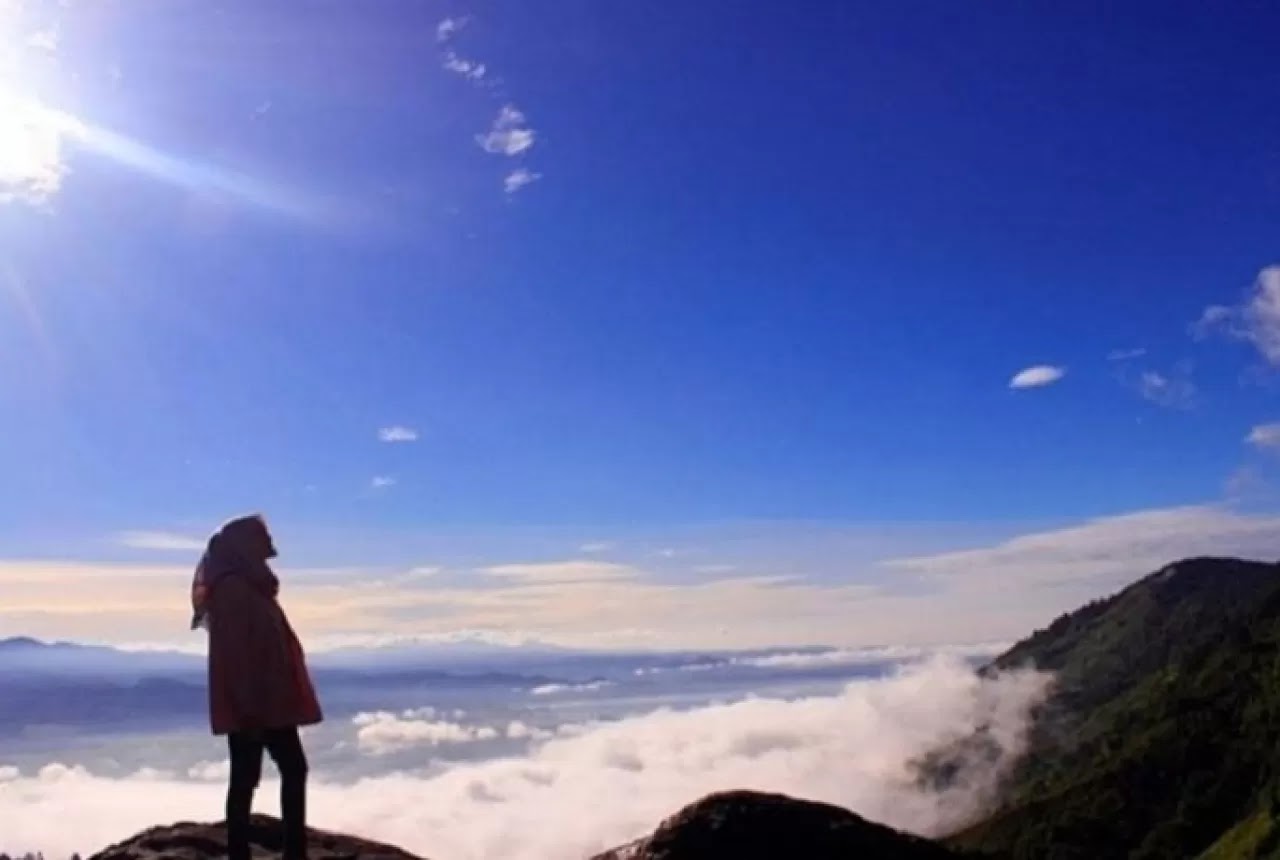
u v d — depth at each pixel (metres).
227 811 4.67
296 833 4.73
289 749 4.74
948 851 5.10
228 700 4.62
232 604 4.65
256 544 4.79
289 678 4.70
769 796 5.14
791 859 4.79
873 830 5.02
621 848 5.11
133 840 5.64
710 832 4.89
